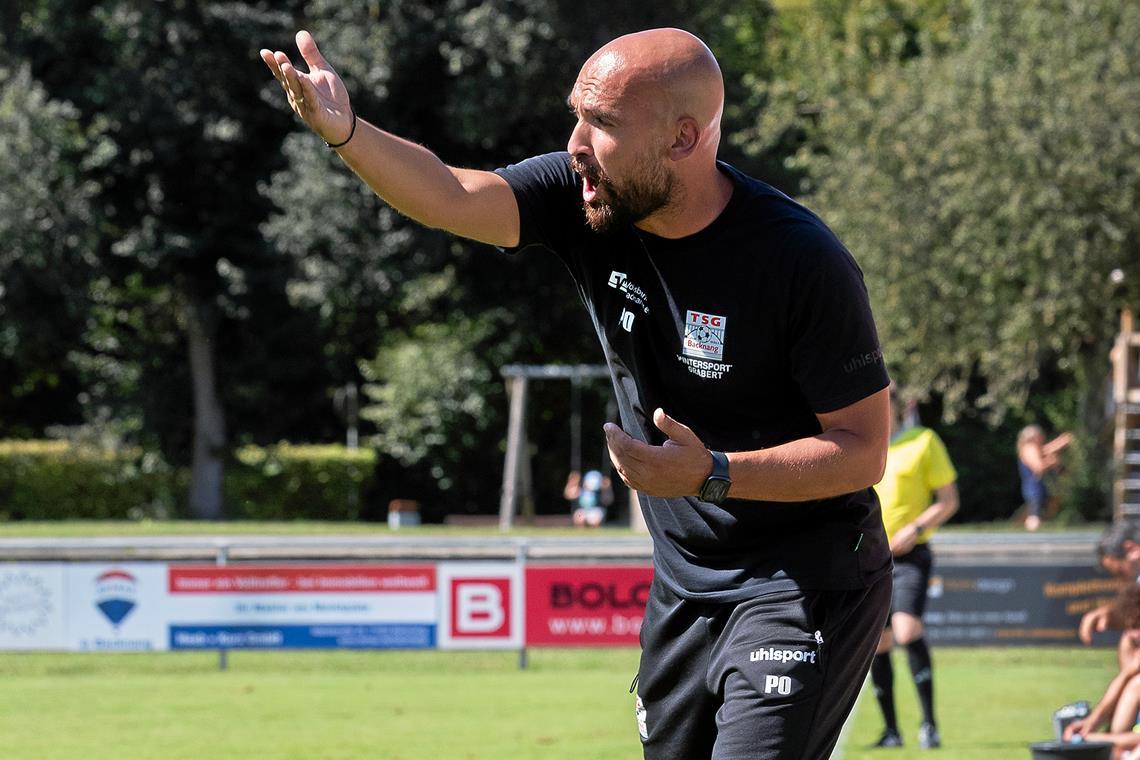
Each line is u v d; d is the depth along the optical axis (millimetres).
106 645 29156
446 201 8273
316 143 67938
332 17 69875
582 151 7906
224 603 29328
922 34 74938
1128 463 65250
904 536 21516
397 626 29547
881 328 65812
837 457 7891
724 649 8578
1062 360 67375
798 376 8078
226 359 80562
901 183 64938
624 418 8867
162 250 71000
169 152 69562
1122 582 16625
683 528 8750
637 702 9391
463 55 66688
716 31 75250
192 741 21703
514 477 67562
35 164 66438
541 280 76188
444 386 78938
